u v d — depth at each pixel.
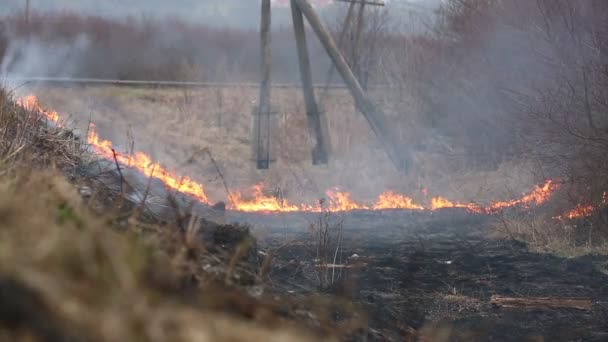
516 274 11.57
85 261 3.30
